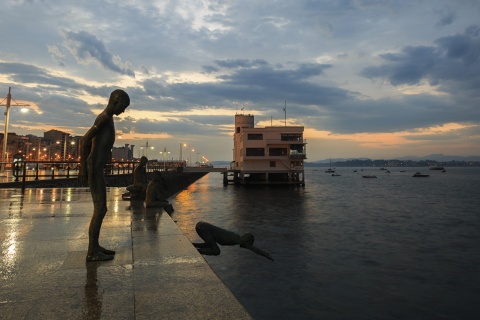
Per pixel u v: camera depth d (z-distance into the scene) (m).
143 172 12.77
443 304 13.45
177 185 71.56
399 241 24.59
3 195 13.80
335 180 134.75
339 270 17.59
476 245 23.39
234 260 19.08
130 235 6.04
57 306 2.92
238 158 93.12
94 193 4.50
